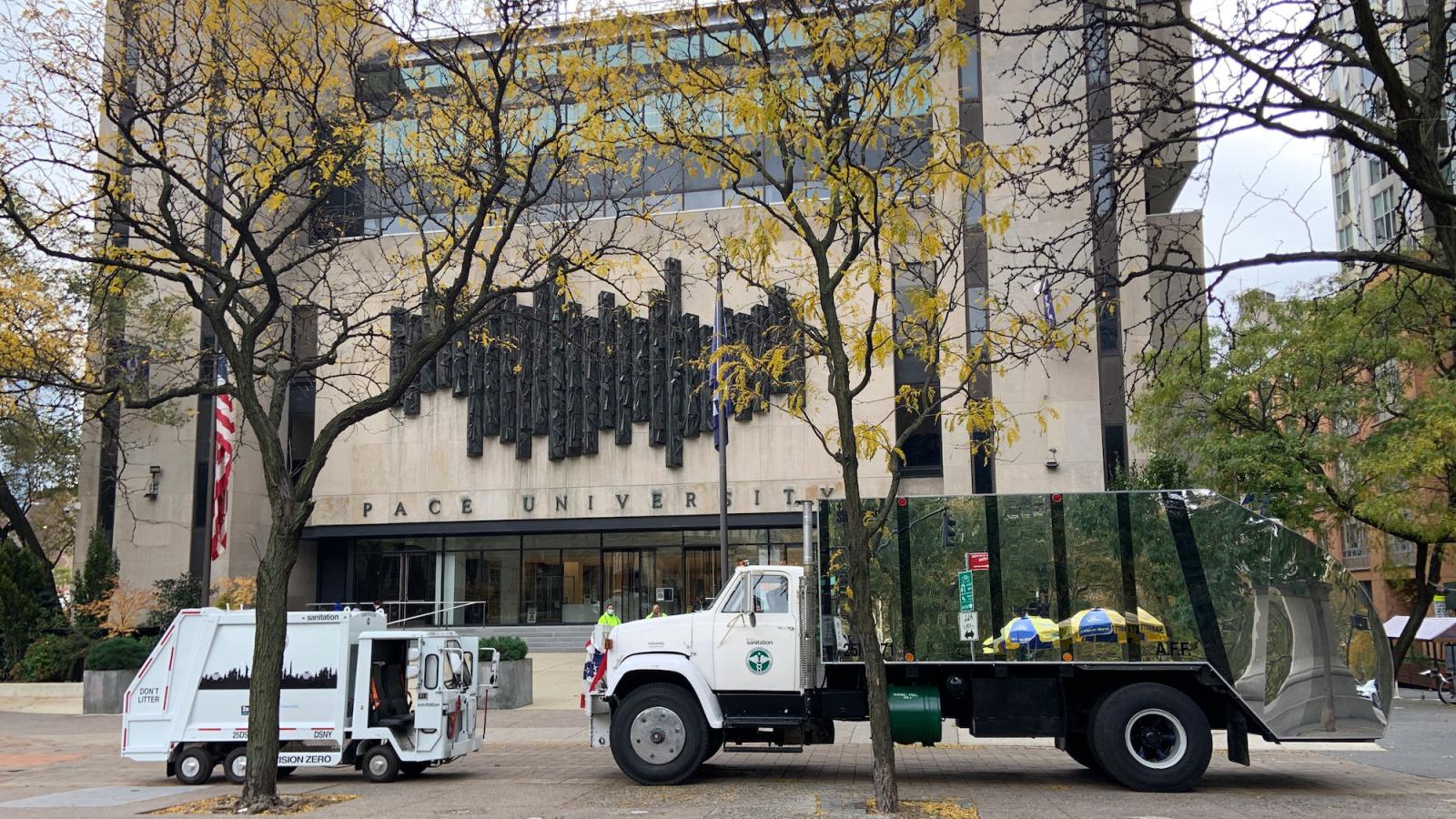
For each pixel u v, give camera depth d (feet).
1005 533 42.96
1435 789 40.91
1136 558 42.29
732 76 46.16
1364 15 24.09
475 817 35.22
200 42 47.03
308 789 43.32
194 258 42.24
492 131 44.42
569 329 126.72
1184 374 80.18
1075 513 42.75
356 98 47.21
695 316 124.77
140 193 72.54
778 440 122.01
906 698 42.19
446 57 43.32
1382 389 78.79
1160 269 28.17
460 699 48.47
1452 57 27.96
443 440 131.95
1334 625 41.65
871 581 43.09
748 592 43.88
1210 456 80.23
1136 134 91.66
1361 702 41.14
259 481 133.59
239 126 53.78
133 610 94.68
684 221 119.75
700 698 42.52
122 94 48.34
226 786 45.01
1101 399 110.22
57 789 44.39
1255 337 79.71
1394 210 30.91
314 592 139.95
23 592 97.04
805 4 41.60
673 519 124.36
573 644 129.29
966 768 47.29
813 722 43.14
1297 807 36.52
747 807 36.24
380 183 53.93
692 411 124.88
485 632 133.80
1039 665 42.01
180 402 126.21
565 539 137.08
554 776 46.11
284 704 45.93
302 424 134.31
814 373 119.44
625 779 44.70
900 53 40.09
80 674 92.63
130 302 96.84
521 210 42.57
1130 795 39.32
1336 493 78.33
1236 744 41.27
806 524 44.16
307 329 105.70
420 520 130.93
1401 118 24.08
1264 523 42.14
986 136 101.55
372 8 44.19
